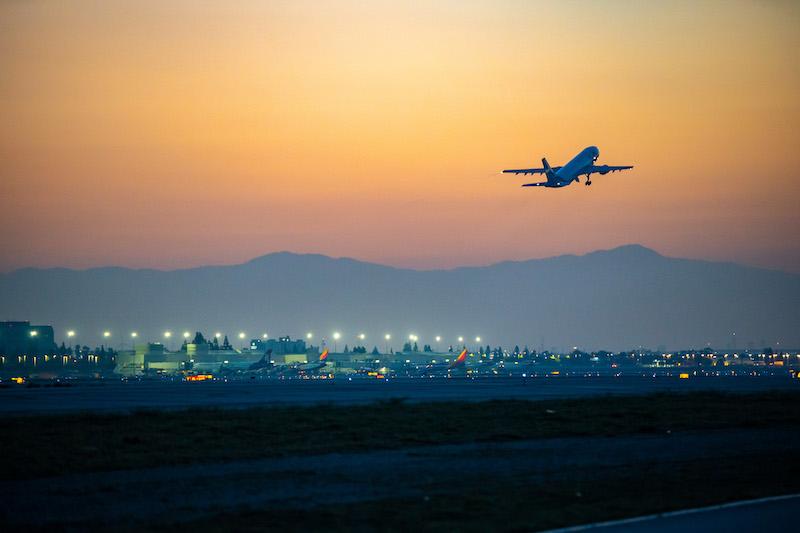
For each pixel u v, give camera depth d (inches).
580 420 5856.3
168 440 4650.6
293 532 2581.2
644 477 3550.7
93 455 4141.2
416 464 3954.2
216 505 2989.7
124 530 2610.7
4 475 3624.5
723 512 2795.3
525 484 3385.8
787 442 4864.7
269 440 4729.3
